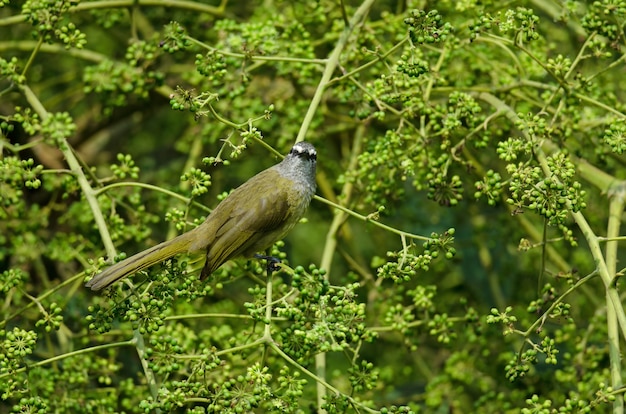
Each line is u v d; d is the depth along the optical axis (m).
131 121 16.33
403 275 9.68
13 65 10.93
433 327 11.66
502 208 14.12
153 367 9.37
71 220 12.83
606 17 11.51
